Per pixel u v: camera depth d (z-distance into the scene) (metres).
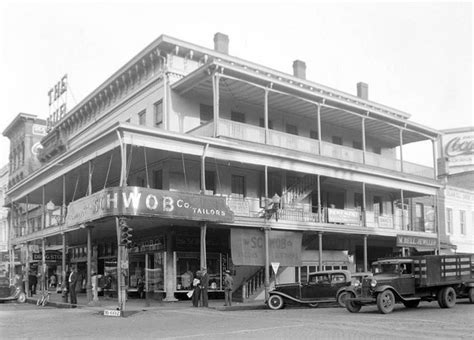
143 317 17.81
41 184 31.02
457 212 43.91
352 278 21.47
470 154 51.41
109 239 31.81
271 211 25.09
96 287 23.53
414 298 19.05
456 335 12.16
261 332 13.11
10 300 28.08
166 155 24.91
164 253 25.48
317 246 31.36
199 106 28.77
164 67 27.95
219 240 27.23
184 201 21.58
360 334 12.43
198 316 17.98
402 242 32.41
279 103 30.44
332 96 31.31
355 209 35.59
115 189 20.03
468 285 21.66
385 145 41.03
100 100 35.19
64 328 14.74
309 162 27.84
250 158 25.23
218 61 24.55
